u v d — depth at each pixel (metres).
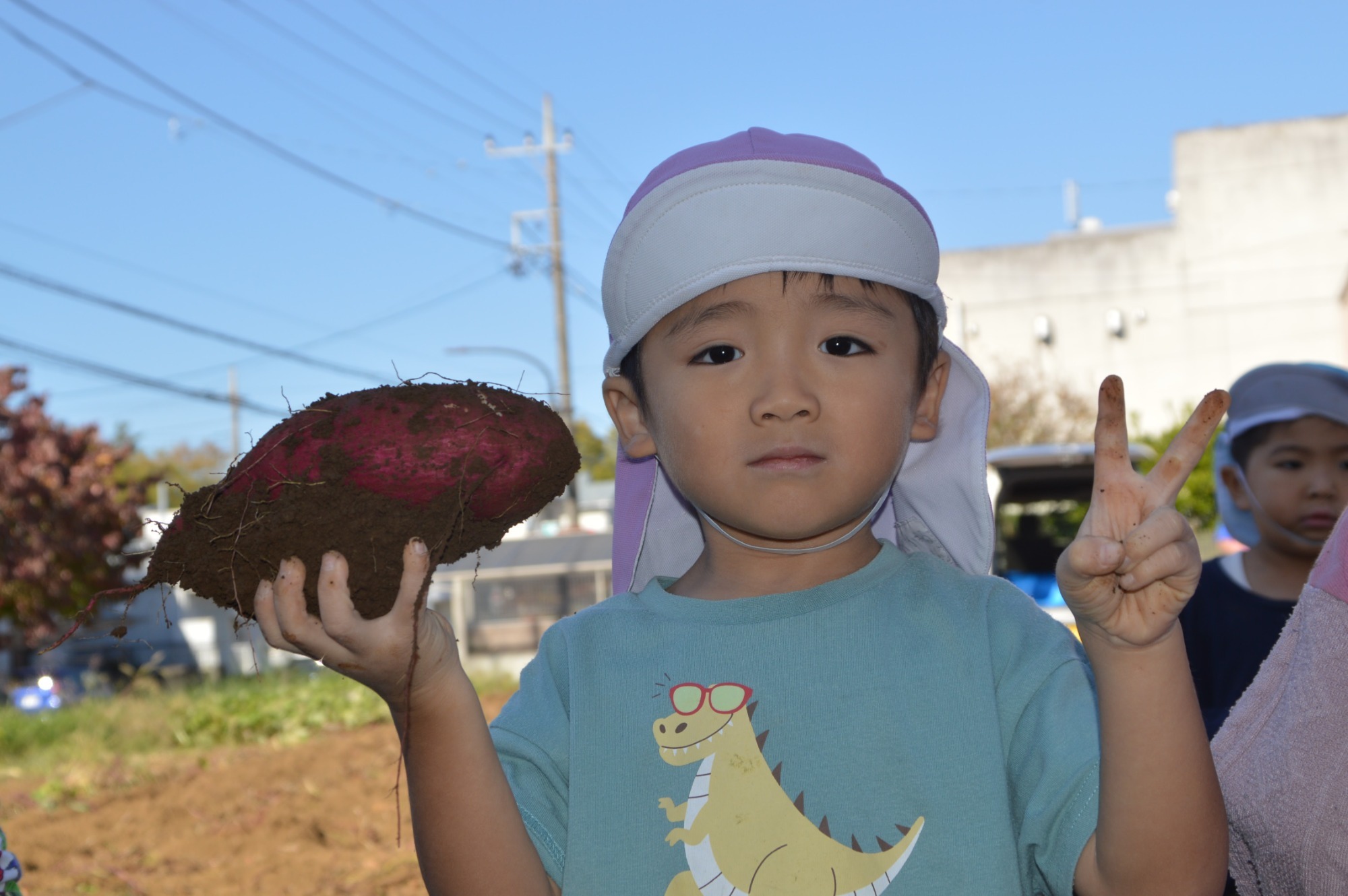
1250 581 3.14
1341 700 1.56
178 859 6.75
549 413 1.47
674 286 1.60
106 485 20.22
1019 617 1.62
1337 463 3.04
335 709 12.52
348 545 1.30
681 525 1.98
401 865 6.23
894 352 1.62
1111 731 1.31
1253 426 3.12
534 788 1.60
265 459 1.32
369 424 1.34
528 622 23.30
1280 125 38.06
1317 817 1.56
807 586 1.69
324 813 7.57
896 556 1.72
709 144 1.70
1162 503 1.26
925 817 1.49
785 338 1.57
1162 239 38.53
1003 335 38.81
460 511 1.35
